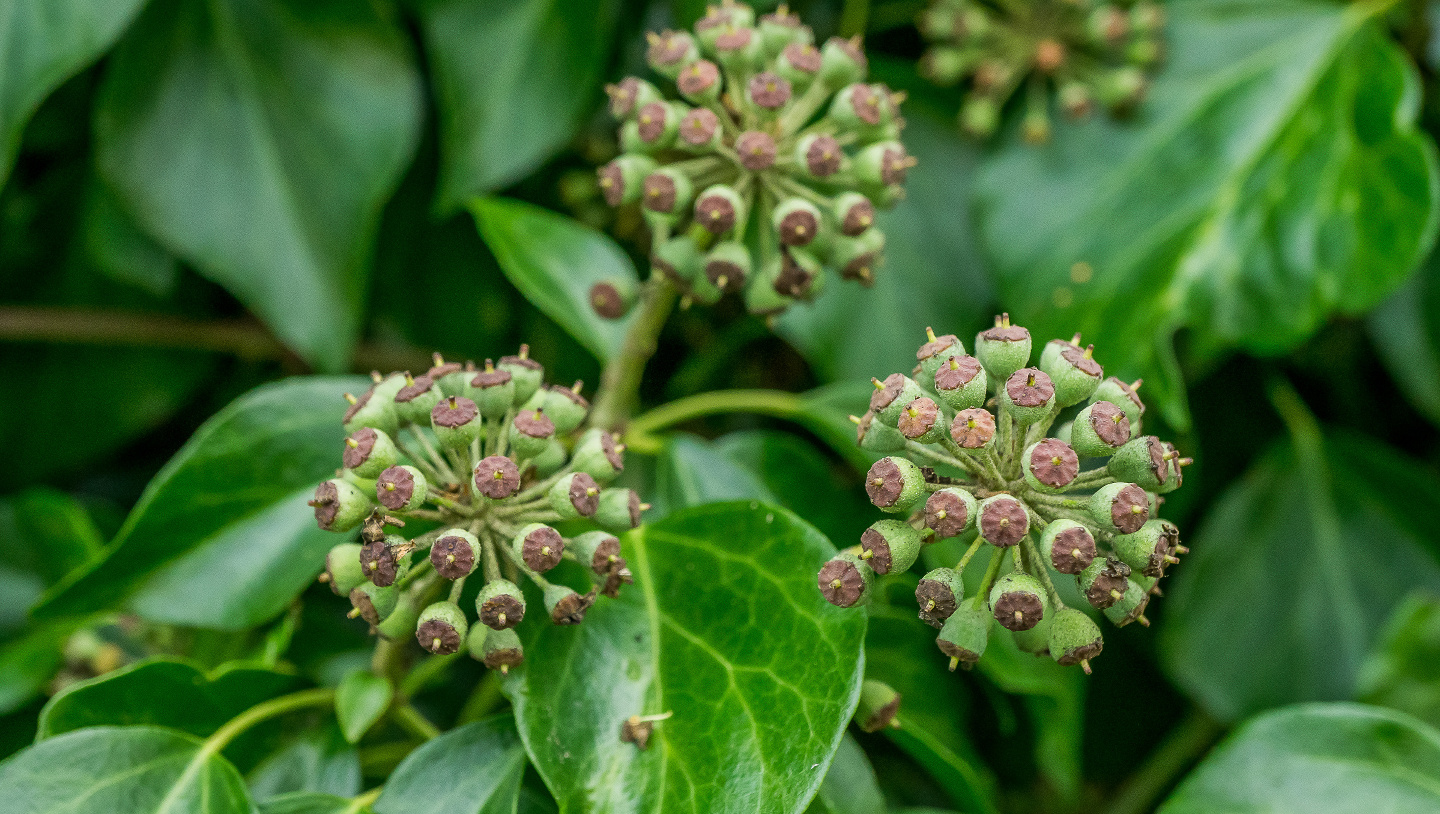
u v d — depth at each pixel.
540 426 0.52
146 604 0.55
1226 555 0.64
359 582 0.51
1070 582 0.58
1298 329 0.61
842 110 0.54
